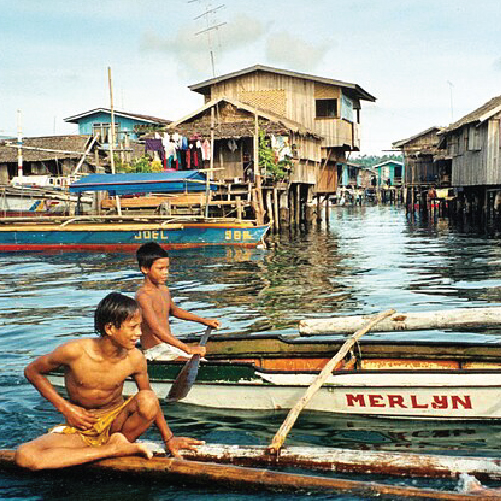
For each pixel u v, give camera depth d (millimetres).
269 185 29938
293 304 11812
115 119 44469
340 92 35312
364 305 11609
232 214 28734
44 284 14992
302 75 35219
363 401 6020
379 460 4543
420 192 50719
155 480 4559
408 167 54406
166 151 28766
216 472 4441
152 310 6160
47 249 23625
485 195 34781
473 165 33719
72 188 23641
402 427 5793
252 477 4375
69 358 4555
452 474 4402
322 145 35969
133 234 23016
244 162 31031
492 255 19766
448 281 14453
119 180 23562
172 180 22781
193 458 4781
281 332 9492
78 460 4520
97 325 4504
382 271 16406
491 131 30984
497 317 6797
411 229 34094
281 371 6078
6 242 23875
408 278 15039
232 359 7117
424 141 53688
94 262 19766
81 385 4609
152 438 5586
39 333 9578
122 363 4676
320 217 40469
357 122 40906
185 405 6465
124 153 38656
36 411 6180
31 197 28594
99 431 4719
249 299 12422
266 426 5855
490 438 5508
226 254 21172
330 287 13828
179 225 22078
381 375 5891
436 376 5789
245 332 9523
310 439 5543
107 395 4699
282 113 35844
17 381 7137
